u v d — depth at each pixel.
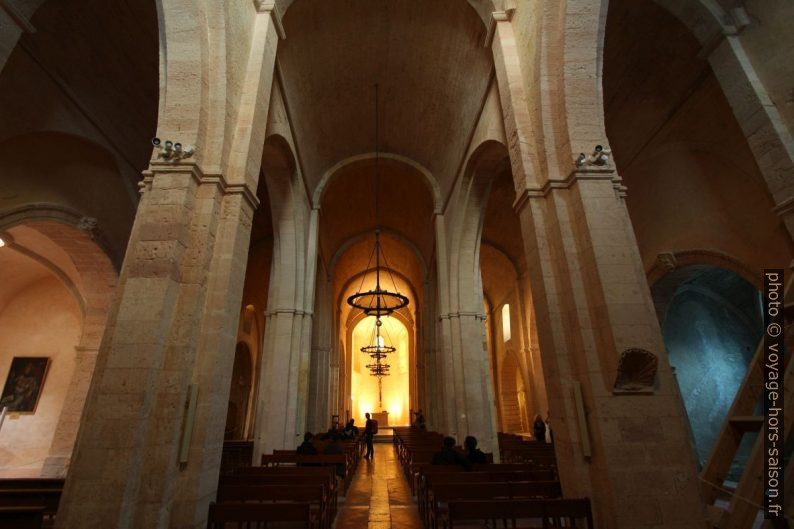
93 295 11.93
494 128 9.34
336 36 10.86
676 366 11.61
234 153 6.08
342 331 29.73
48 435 13.05
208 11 6.05
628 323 4.97
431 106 13.02
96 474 4.05
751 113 6.03
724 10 6.51
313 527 4.88
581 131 5.91
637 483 4.54
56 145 9.11
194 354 4.95
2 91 7.66
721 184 8.58
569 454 5.05
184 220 5.11
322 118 13.31
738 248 8.45
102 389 4.35
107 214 10.84
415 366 27.92
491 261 20.88
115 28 8.31
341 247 21.75
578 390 5.16
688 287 11.76
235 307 5.51
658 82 8.96
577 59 6.11
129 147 10.38
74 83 8.65
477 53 9.80
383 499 8.17
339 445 9.51
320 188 15.19
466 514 4.28
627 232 5.60
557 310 5.61
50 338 13.90
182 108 5.57
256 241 18.22
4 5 4.85
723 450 4.77
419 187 17.36
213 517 4.42
